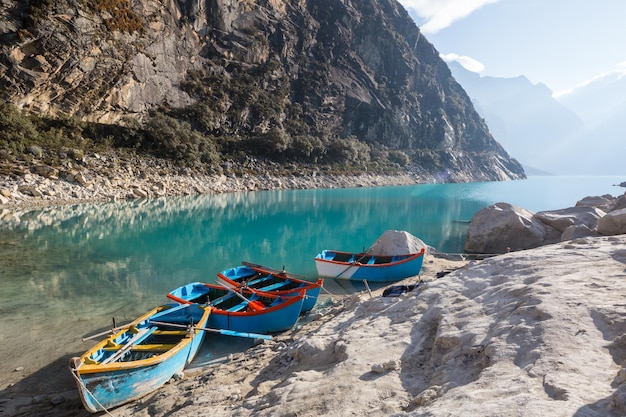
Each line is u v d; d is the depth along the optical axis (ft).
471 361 16.42
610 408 9.73
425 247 63.31
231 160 218.79
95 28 166.09
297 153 264.11
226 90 251.19
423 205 155.22
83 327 35.83
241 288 39.42
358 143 318.24
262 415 16.11
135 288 47.83
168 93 216.13
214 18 253.85
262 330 34.65
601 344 14.32
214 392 21.65
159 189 148.97
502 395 11.82
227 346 32.89
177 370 27.58
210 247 73.31
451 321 20.54
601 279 20.88
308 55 333.83
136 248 69.82
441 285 27.27
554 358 13.57
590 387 11.34
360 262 56.34
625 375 11.27
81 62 159.74
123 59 180.24
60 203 112.06
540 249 31.24
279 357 25.35
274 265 61.72
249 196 169.07
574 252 27.48
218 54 256.93
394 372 17.63
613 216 49.44
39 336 33.73
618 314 15.93
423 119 419.13
